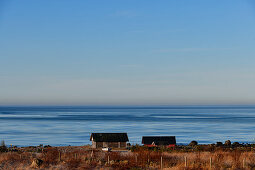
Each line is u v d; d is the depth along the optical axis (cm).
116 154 4631
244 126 18688
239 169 3416
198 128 17488
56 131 15638
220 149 6706
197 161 3862
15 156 4547
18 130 16050
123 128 17562
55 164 3953
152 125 19662
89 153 5059
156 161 4044
